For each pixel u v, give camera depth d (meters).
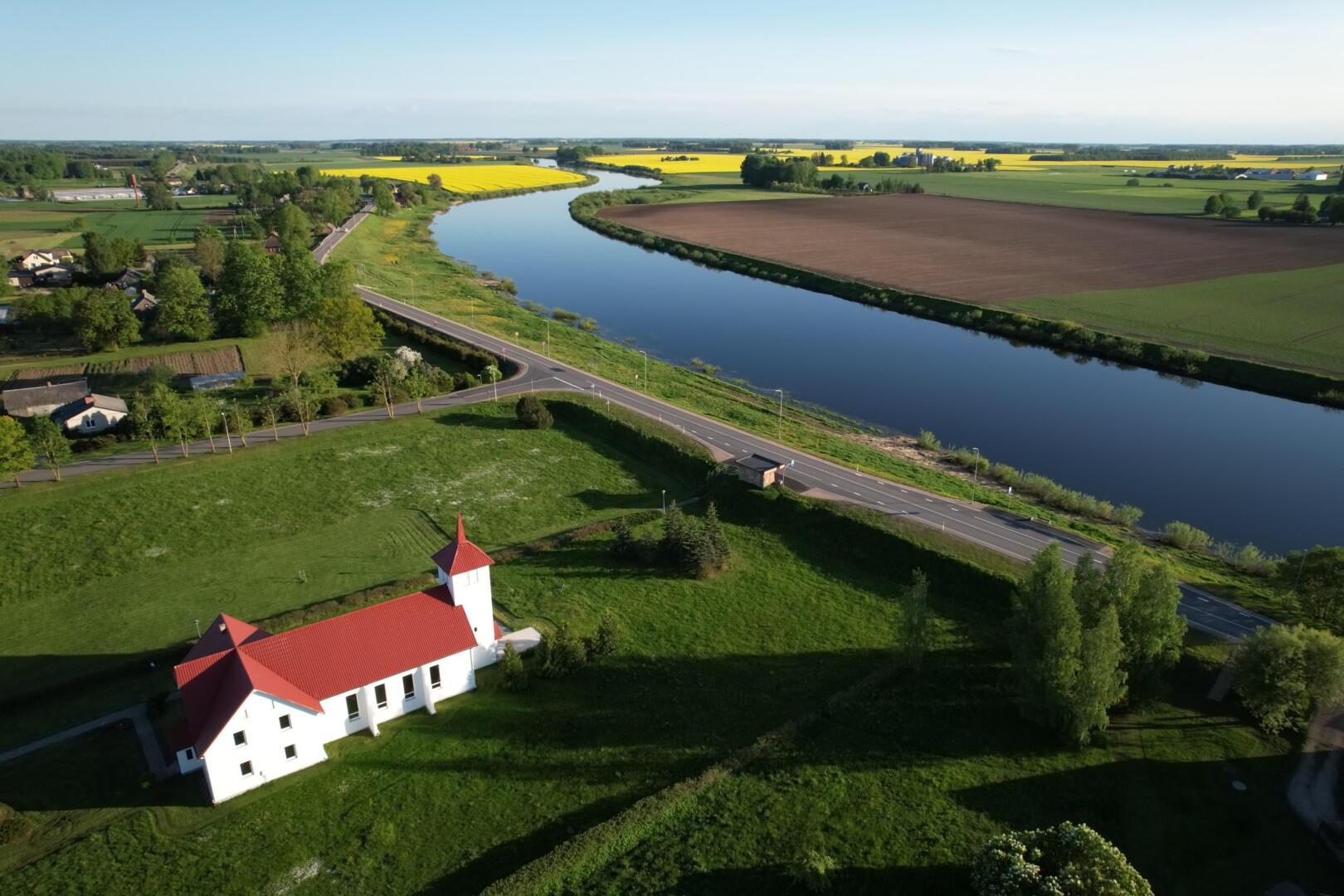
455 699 59.91
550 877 44.12
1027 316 174.25
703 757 54.16
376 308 166.62
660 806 48.94
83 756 53.84
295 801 50.41
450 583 59.56
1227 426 124.69
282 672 53.22
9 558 75.81
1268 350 149.38
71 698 59.47
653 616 70.88
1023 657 57.38
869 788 51.44
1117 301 185.25
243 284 143.62
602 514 89.56
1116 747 55.28
